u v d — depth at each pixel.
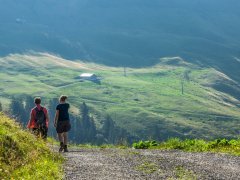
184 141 26.91
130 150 24.84
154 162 19.03
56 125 25.06
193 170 17.05
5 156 15.59
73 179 15.17
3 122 19.53
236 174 16.42
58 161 18.92
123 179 15.19
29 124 24.67
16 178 13.99
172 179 15.25
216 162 19.08
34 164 16.30
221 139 25.52
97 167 17.78
